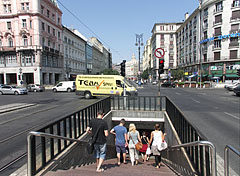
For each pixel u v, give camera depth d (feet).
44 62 123.54
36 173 9.95
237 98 61.41
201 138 8.76
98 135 13.70
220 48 132.67
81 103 48.16
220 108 41.01
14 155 15.89
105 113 29.68
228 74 129.80
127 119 33.68
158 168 18.07
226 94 76.38
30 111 37.11
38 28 115.85
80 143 15.70
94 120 14.02
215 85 125.29
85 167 15.24
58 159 11.73
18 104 45.29
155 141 18.83
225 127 25.43
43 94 80.89
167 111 29.35
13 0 116.47
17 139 20.06
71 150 13.57
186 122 13.85
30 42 116.37
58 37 142.61
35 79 117.39
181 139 16.06
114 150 34.17
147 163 22.54
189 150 12.04
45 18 123.54
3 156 15.70
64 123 13.82
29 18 114.73
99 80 55.52
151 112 32.45
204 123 27.63
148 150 23.67
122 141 18.66
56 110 37.96
